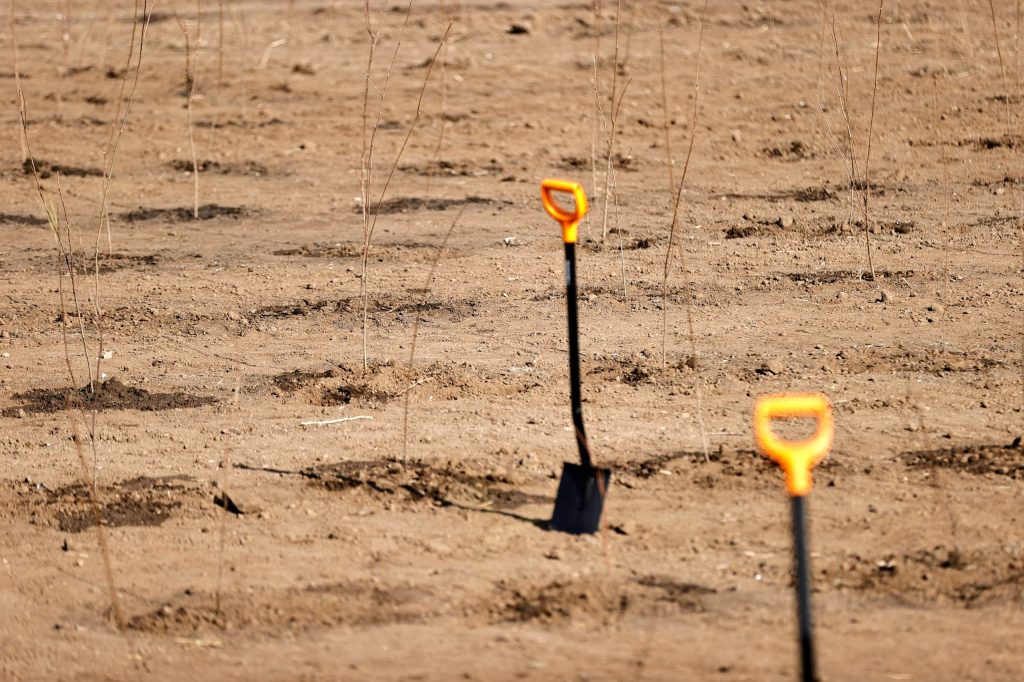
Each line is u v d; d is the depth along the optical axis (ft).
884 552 58.13
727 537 60.29
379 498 65.87
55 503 66.28
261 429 76.07
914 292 98.58
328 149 156.56
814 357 84.89
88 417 78.95
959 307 94.58
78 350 91.76
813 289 100.37
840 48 203.31
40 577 58.44
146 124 170.81
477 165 146.72
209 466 70.64
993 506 62.39
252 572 58.34
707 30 224.12
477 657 50.11
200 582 57.57
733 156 147.43
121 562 59.82
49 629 53.83
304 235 121.49
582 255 111.86
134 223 127.75
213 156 154.30
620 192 133.39
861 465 67.82
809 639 37.99
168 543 61.67
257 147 158.20
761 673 47.88
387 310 98.73
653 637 51.26
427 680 48.34
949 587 54.65
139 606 55.57
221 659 50.88
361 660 50.24
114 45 230.27
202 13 258.98
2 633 53.57
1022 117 157.69
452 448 71.92
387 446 72.64
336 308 99.40
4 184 142.10
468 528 62.28
